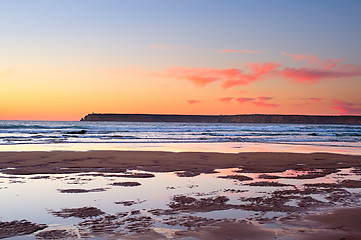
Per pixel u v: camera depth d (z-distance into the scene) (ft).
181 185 30.01
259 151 64.85
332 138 120.06
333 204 23.21
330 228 17.88
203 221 19.01
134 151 59.52
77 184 29.96
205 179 33.35
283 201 24.07
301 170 40.16
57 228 17.62
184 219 19.39
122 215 20.13
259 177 34.86
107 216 19.92
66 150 60.90
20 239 15.96
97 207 22.00
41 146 70.79
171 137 113.50
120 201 23.76
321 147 77.56
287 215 20.38
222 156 53.62
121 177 33.99
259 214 20.57
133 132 150.51
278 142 95.96
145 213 20.61
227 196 25.63
